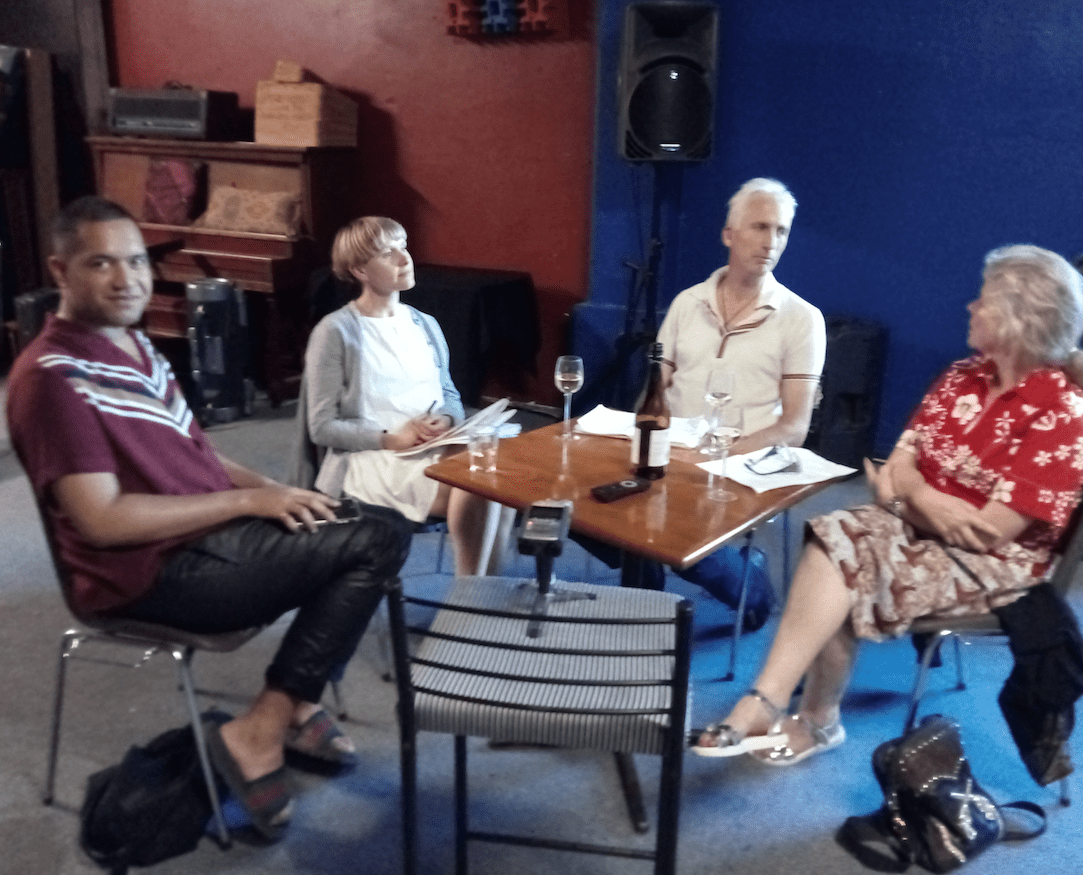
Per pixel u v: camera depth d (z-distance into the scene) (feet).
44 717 7.77
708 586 8.92
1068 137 12.37
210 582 6.18
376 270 8.52
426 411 8.87
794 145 13.69
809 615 6.59
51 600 9.76
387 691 8.29
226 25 17.53
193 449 6.59
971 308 6.80
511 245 16.24
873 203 13.51
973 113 12.72
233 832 6.55
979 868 6.31
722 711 7.93
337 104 16.16
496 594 6.29
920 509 6.68
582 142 15.26
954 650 8.81
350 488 8.33
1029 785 7.20
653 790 7.06
